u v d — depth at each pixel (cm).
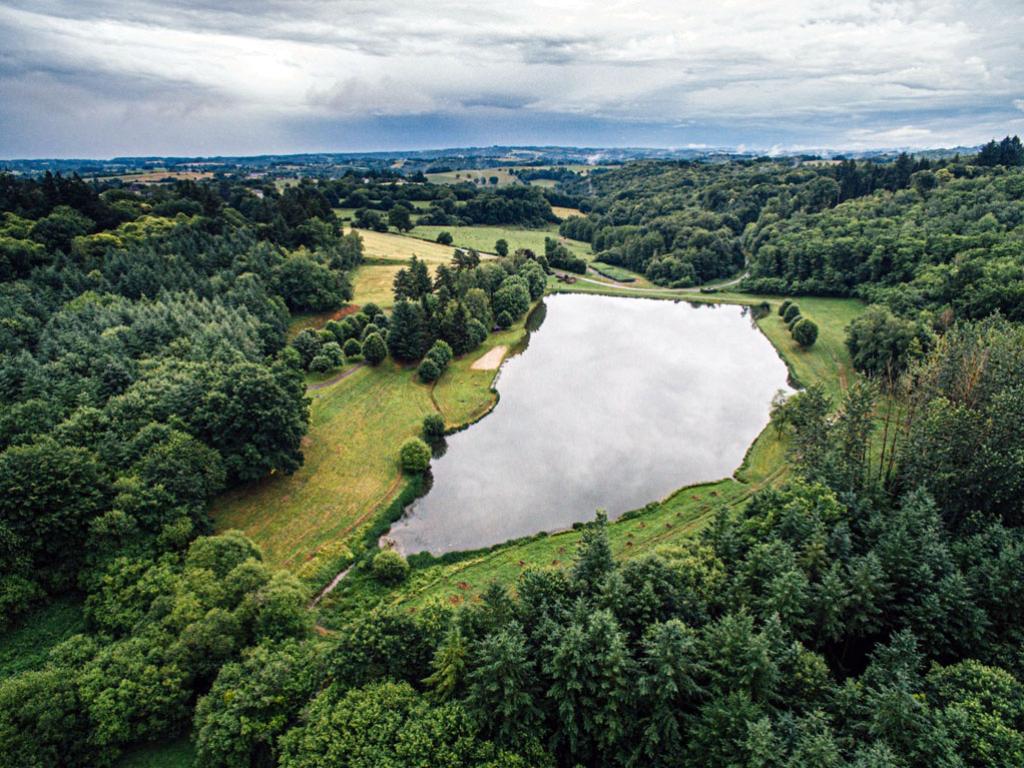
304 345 9731
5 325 7762
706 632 3419
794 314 12681
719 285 17188
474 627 3538
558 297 16562
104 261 10425
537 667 3425
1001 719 2881
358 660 3406
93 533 4609
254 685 3431
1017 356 6159
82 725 3397
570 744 3203
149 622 3994
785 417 7556
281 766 2998
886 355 8981
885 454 6756
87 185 12862
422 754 2944
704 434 8231
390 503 6431
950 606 3609
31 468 4653
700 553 4303
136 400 6319
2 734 3133
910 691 3136
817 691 3256
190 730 3597
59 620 4391
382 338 10288
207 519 5369
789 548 3962
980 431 5084
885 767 2570
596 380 10262
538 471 7269
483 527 6125
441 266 13300
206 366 7156
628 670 3175
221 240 12144
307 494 6475
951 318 9438
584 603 3659
